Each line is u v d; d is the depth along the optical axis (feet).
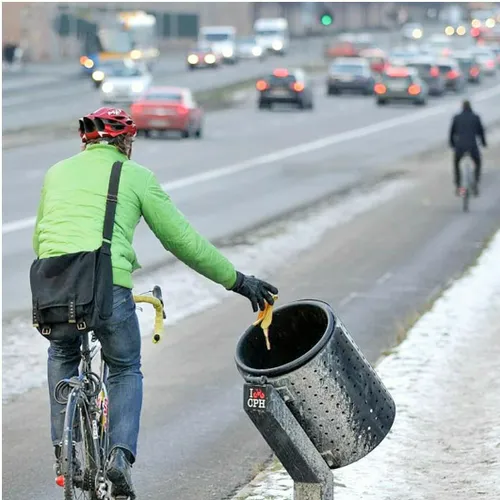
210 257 38.91
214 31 641.81
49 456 55.88
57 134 291.99
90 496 39.52
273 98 393.70
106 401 40.63
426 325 84.33
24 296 100.73
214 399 67.51
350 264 121.08
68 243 38.04
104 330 38.42
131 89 389.19
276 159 242.17
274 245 133.18
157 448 57.26
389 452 52.44
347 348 36.86
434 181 205.87
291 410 36.47
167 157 242.37
